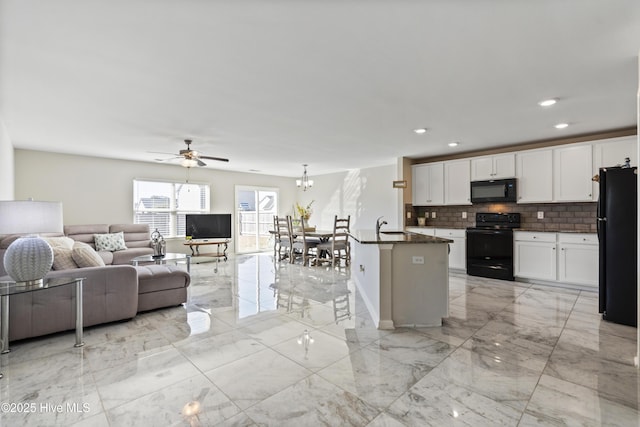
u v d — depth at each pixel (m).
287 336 2.84
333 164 7.30
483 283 4.88
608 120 3.82
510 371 2.21
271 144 5.11
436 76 2.58
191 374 2.17
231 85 2.74
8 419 1.70
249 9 1.71
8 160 4.30
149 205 6.91
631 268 3.09
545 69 2.46
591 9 1.71
